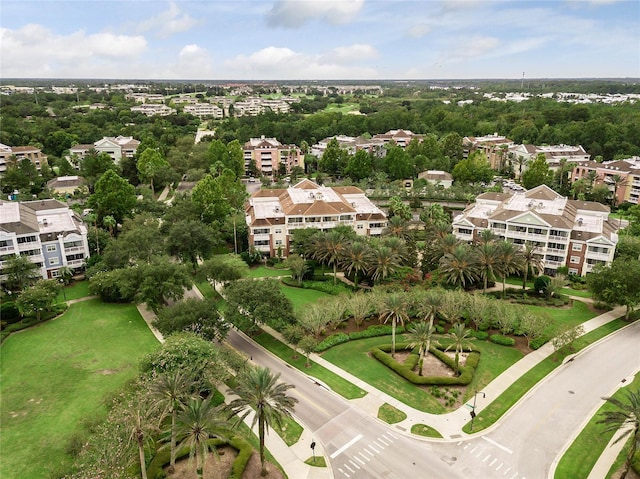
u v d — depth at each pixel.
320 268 119.12
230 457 56.38
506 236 118.06
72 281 110.56
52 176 191.25
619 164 181.00
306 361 77.50
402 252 104.00
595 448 58.38
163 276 92.94
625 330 88.25
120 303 99.75
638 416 49.97
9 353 79.81
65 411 64.31
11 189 168.38
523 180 187.75
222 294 94.69
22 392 68.88
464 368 74.19
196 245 113.88
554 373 74.44
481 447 58.56
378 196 176.38
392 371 75.12
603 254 108.56
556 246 112.88
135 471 52.84
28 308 87.81
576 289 107.25
